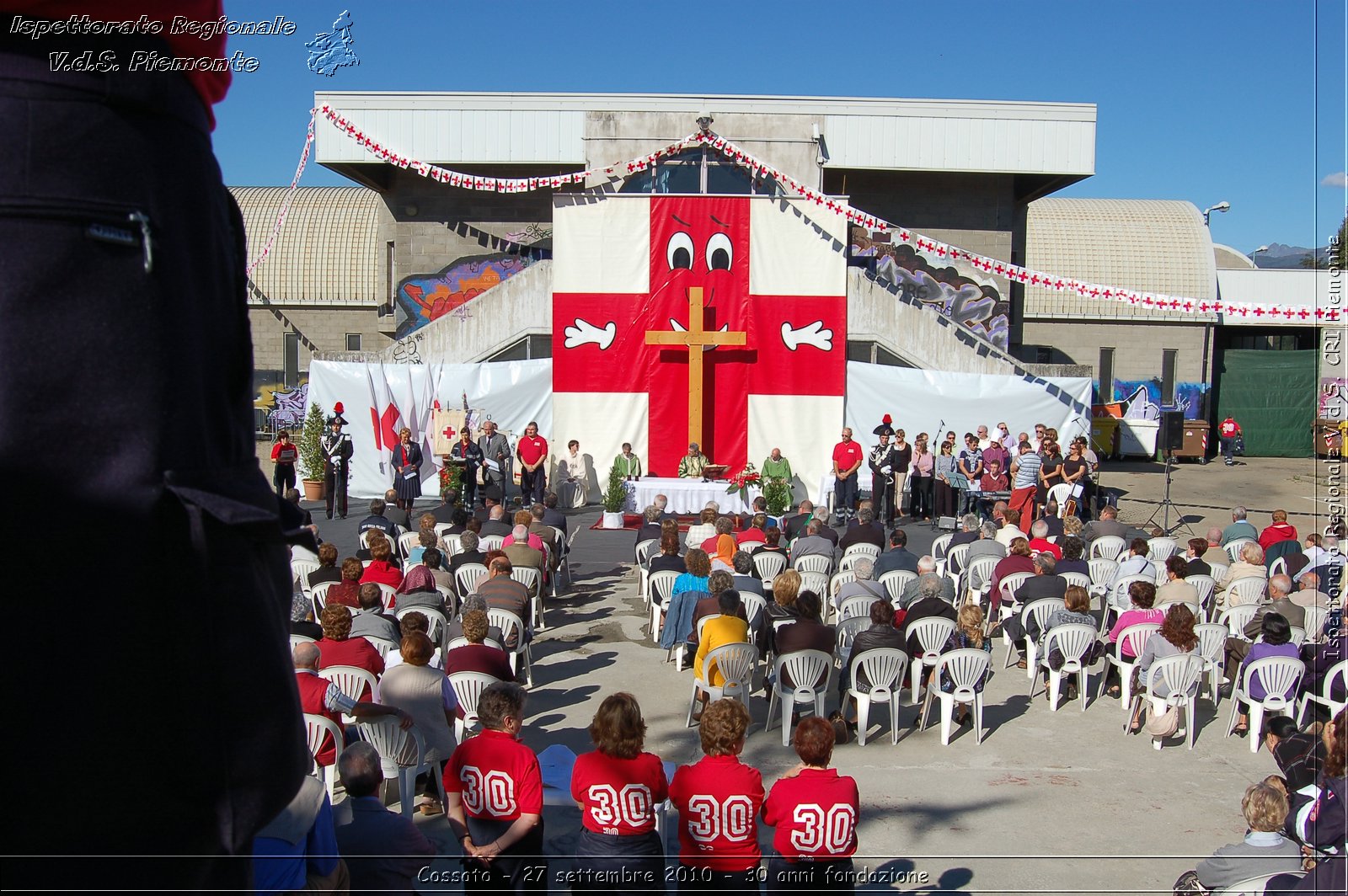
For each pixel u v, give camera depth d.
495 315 21.25
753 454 20.23
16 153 1.31
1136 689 8.50
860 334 21.14
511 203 24.55
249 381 1.70
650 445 20.06
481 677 7.21
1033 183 25.56
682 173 21.42
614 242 19.97
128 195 1.39
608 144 21.91
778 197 19.95
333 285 33.69
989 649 8.12
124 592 1.37
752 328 20.06
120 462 1.36
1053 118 23.33
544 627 11.68
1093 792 7.04
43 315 1.32
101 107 1.38
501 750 4.61
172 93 1.46
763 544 11.86
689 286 19.95
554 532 13.10
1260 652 7.90
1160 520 20.19
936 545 13.56
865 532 12.66
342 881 3.85
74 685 1.35
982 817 6.58
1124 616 9.01
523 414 20.50
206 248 1.53
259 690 1.52
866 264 24.72
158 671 1.41
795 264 20.05
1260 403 35.25
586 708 8.82
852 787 4.36
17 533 1.31
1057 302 34.22
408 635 6.52
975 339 21.22
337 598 8.60
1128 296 17.27
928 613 8.34
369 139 21.11
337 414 18.45
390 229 27.02
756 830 4.33
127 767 1.39
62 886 1.38
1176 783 7.22
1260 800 4.63
